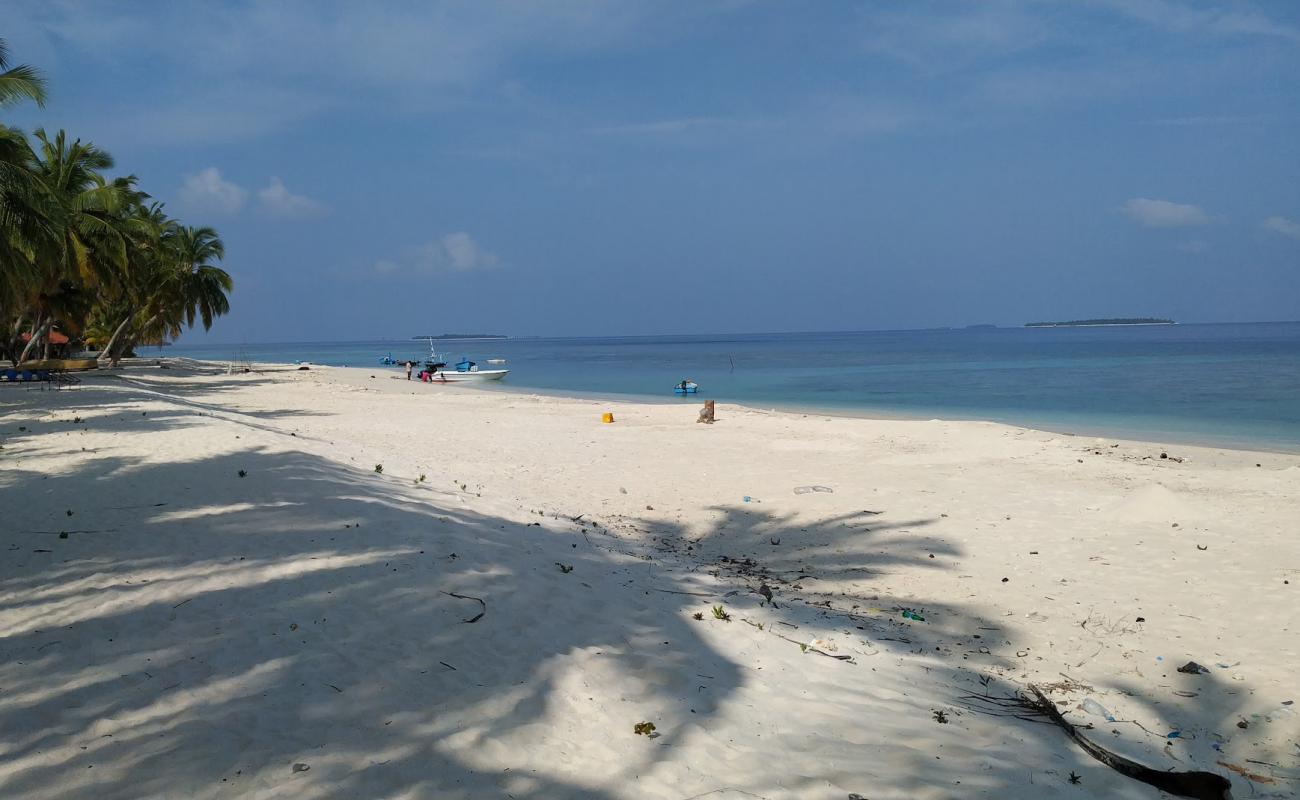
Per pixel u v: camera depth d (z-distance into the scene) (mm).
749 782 4121
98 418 18641
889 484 15164
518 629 6297
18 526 8852
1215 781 4281
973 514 12578
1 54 20094
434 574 7465
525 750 4414
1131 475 15570
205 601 6562
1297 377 48156
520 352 167125
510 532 9773
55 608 6367
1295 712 5664
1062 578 9281
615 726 4789
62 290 39531
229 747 4254
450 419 26719
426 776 4047
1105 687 6180
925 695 5754
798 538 11430
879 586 9148
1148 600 8375
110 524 8984
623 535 11305
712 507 13398
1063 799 4094
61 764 4016
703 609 7398
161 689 4953
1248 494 13445
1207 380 46906
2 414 19453
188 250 53281
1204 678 6328
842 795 3996
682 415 28828
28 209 22422
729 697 5332
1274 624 7492
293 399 34656
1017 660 6812
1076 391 41344
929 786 4129
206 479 11414
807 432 23234
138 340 59844
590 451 19531
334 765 4109
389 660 5551
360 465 14086
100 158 36625
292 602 6594
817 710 5230
